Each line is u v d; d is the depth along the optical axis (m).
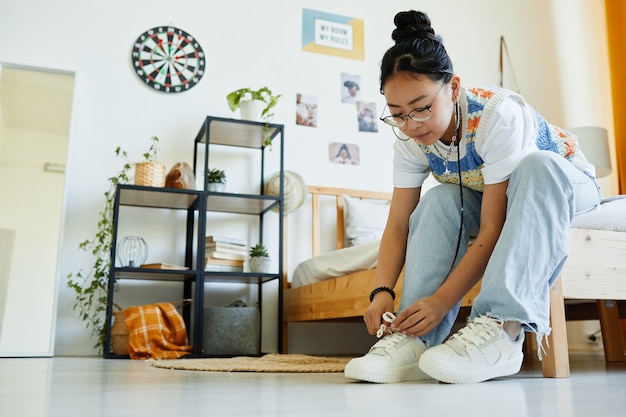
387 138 3.53
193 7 3.27
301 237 3.22
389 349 1.13
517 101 1.30
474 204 1.34
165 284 2.93
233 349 2.63
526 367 1.76
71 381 1.17
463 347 1.09
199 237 2.69
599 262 1.39
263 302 3.07
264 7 3.42
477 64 3.84
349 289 2.28
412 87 1.15
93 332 2.76
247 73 3.30
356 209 3.19
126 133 3.02
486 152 1.23
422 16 1.20
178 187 2.76
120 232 2.91
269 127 2.92
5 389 0.98
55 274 2.76
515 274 1.12
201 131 2.94
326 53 3.50
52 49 2.99
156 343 2.49
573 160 1.40
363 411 0.68
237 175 3.19
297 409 0.70
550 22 4.08
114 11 3.12
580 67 4.08
